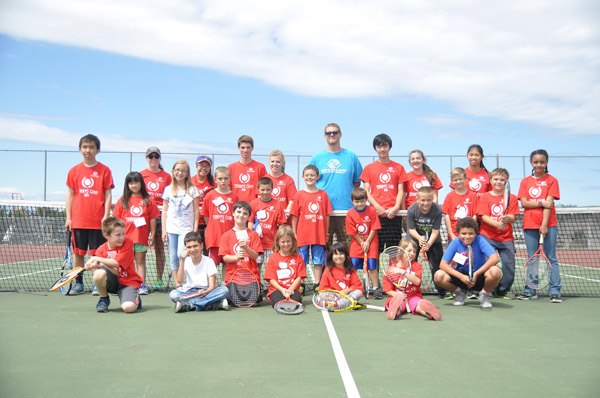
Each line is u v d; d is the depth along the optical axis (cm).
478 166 777
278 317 557
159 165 812
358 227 715
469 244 625
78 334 465
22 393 308
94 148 727
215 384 325
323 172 783
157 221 786
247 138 782
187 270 609
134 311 583
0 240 1395
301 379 336
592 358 390
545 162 704
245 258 648
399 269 586
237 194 779
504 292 714
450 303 664
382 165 777
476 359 386
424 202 686
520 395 308
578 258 1434
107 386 321
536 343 438
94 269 571
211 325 510
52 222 1402
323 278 634
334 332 479
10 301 654
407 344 432
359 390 315
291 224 745
